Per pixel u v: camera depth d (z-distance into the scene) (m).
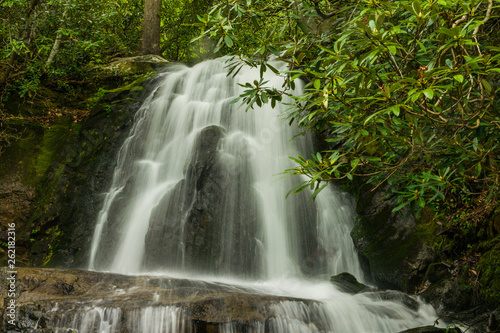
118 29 15.30
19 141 10.12
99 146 10.31
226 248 7.88
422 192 3.34
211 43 17.31
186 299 5.22
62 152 10.27
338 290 6.95
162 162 9.68
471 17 2.60
